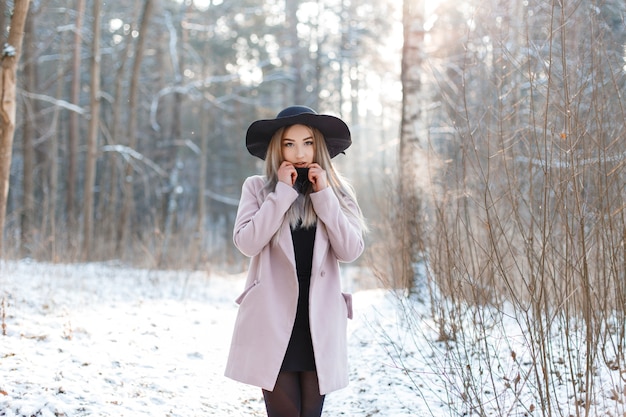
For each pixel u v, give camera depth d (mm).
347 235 2656
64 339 4387
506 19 4113
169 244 10719
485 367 3703
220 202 30203
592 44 3250
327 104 28438
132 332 4965
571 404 3098
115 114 14930
